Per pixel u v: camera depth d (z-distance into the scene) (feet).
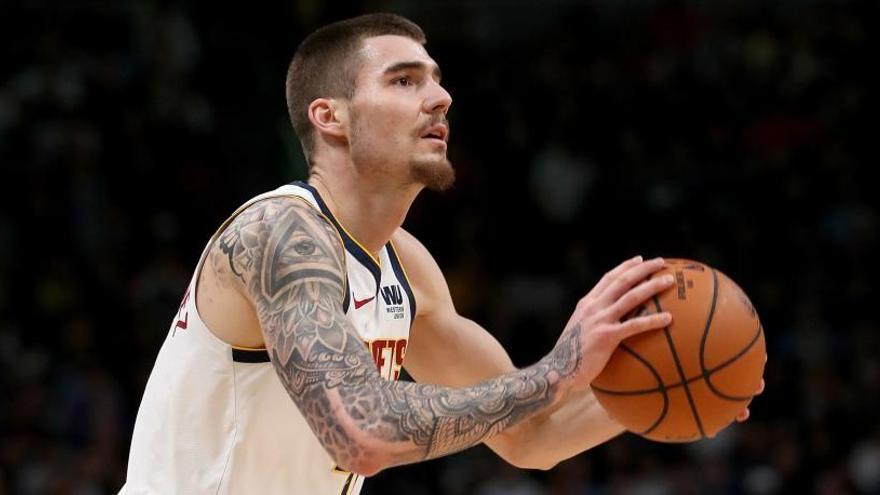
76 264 106.01
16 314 102.73
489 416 32.86
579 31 141.90
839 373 105.29
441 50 139.03
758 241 116.67
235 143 113.80
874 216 119.85
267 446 36.68
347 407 32.17
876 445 97.25
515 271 118.11
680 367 33.58
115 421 93.71
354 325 37.42
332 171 38.27
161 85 123.24
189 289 37.27
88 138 114.21
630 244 117.70
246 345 36.17
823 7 145.79
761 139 130.62
